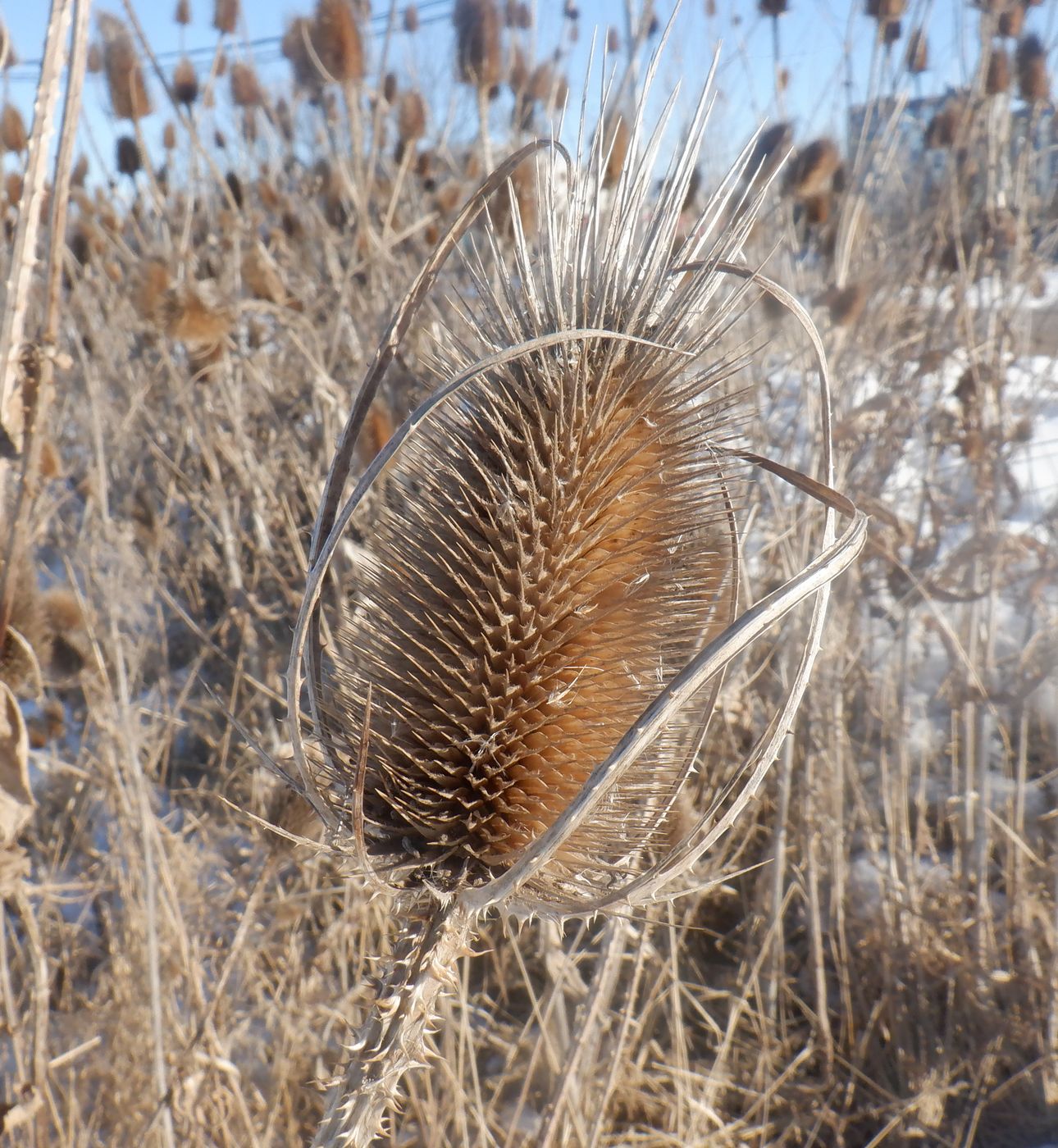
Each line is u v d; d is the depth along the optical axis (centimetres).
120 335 499
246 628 461
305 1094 368
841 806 445
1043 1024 433
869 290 450
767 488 428
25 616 232
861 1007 452
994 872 520
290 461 441
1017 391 561
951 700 485
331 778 189
